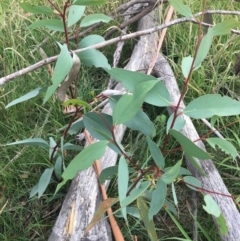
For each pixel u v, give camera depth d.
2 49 1.06
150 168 0.62
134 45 1.09
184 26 1.08
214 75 0.97
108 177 0.67
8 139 0.89
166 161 0.84
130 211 0.70
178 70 0.99
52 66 1.01
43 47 1.05
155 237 0.60
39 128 0.89
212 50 1.03
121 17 1.14
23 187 0.82
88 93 0.97
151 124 0.59
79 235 0.66
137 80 0.55
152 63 0.91
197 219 0.77
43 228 0.77
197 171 0.76
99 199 0.71
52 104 0.93
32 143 0.73
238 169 0.80
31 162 0.84
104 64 0.62
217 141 0.58
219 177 0.75
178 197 0.81
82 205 0.69
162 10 1.08
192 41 1.05
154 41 1.01
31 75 0.97
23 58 0.97
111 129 0.54
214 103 0.55
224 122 0.91
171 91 0.90
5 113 0.93
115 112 0.52
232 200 0.71
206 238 0.75
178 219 0.78
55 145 0.77
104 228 0.67
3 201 0.80
